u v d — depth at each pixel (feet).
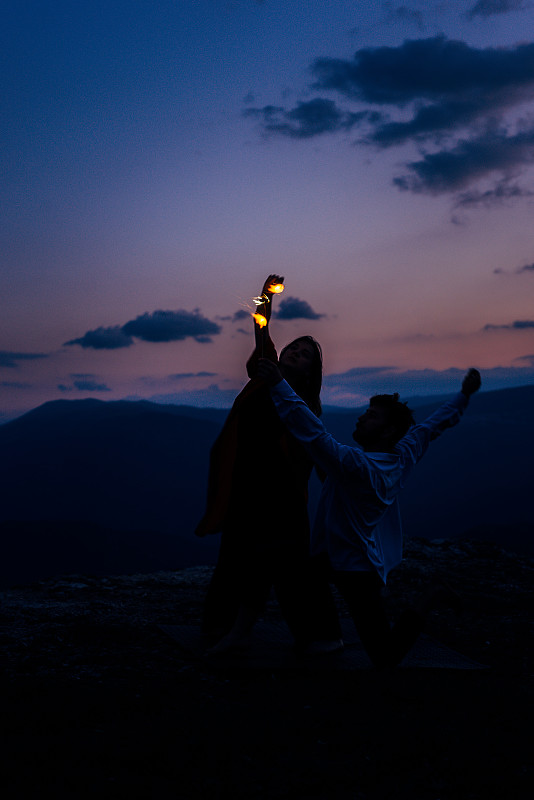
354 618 11.16
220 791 6.90
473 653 13.56
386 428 11.43
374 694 10.07
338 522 11.09
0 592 19.33
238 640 11.82
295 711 9.34
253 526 11.95
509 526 572.51
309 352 11.98
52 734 8.19
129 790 6.72
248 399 12.18
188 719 8.83
